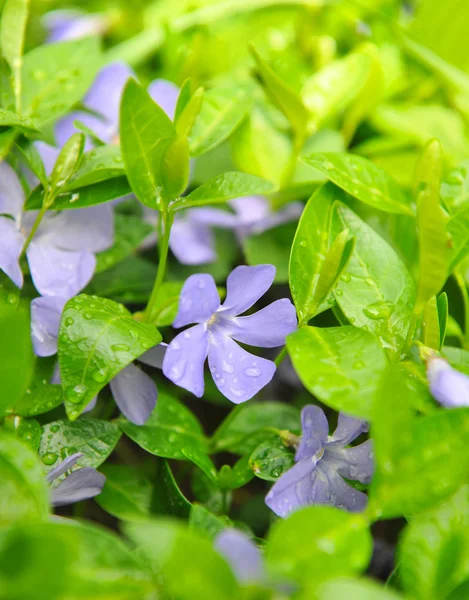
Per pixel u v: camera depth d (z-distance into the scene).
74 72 0.34
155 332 0.30
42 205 0.32
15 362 0.28
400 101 0.41
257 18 0.42
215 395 0.36
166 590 0.27
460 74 0.40
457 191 0.34
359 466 0.30
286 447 0.31
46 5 0.44
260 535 0.33
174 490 0.31
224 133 0.34
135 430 0.32
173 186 0.31
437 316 0.30
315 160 0.32
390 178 0.33
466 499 0.28
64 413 0.33
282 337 0.30
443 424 0.28
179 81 0.38
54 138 0.37
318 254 0.32
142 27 0.43
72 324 0.30
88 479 0.30
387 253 0.32
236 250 0.38
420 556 0.28
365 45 0.39
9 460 0.28
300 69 0.40
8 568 0.26
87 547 0.27
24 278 0.33
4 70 0.34
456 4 0.40
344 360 0.29
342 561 0.27
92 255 0.33
